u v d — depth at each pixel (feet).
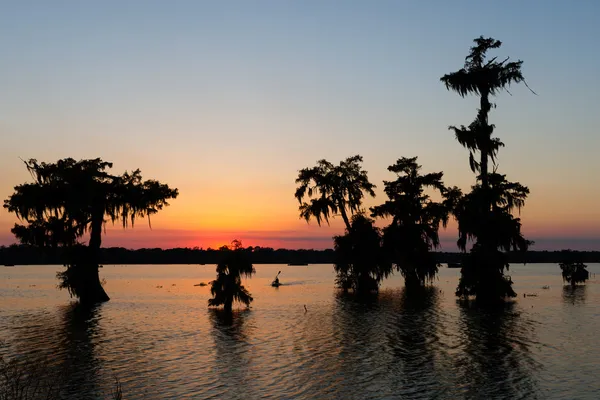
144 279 392.68
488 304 163.02
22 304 181.06
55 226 172.65
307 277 419.95
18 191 172.55
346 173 227.40
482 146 159.94
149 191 183.62
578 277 264.72
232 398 66.80
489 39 163.12
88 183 173.17
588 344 99.30
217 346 99.35
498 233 160.04
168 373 79.15
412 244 215.72
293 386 72.08
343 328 119.96
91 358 89.56
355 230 219.61
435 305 165.07
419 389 70.44
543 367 81.66
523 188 161.89
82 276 180.34
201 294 226.58
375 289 217.77
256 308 162.81
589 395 67.15
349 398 66.69
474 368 81.41
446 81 165.48
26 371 80.79
